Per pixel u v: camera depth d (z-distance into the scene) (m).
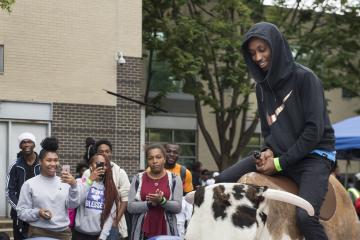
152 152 7.88
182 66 23.11
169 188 7.82
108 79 19.58
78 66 19.19
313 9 26.59
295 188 4.53
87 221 8.41
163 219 7.73
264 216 3.86
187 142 28.88
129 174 19.59
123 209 8.74
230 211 3.72
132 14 19.98
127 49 19.86
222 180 4.65
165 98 28.27
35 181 7.75
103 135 19.38
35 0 18.66
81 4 19.27
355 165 30.56
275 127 4.60
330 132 4.64
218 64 26.34
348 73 27.23
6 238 7.71
